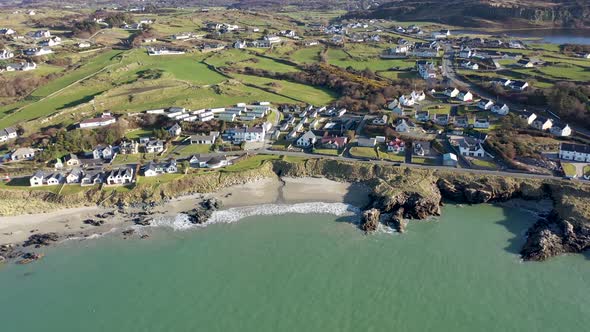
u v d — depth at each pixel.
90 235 110.12
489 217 111.19
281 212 116.88
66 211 120.69
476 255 97.00
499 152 130.38
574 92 164.25
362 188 125.19
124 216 117.81
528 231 104.44
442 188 119.69
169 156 144.00
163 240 106.75
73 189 126.44
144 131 163.75
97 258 101.00
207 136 152.62
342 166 132.38
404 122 151.12
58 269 97.56
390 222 110.31
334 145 143.88
